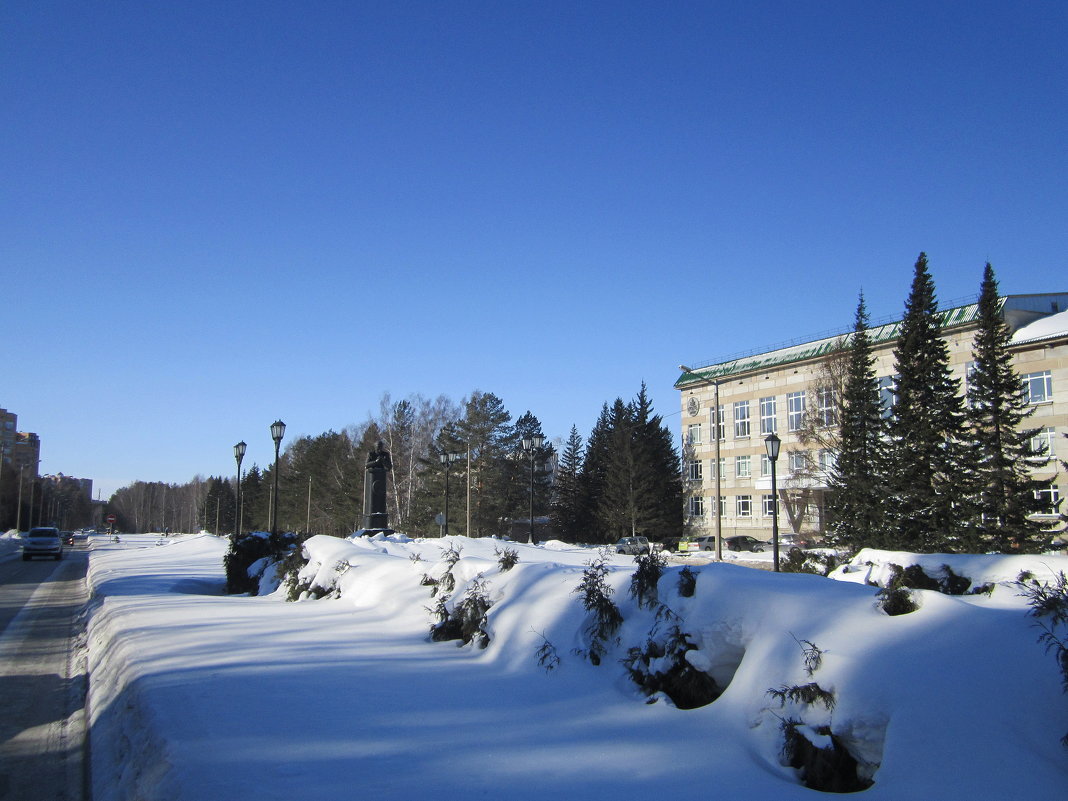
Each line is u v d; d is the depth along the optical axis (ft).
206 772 17.17
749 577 23.89
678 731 20.29
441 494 213.87
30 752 22.86
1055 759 14.65
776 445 84.58
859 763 16.79
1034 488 106.32
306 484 281.54
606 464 222.07
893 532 111.04
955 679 16.79
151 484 546.26
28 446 590.96
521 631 30.30
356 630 38.68
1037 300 146.51
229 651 32.76
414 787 16.52
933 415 113.19
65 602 66.64
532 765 18.01
